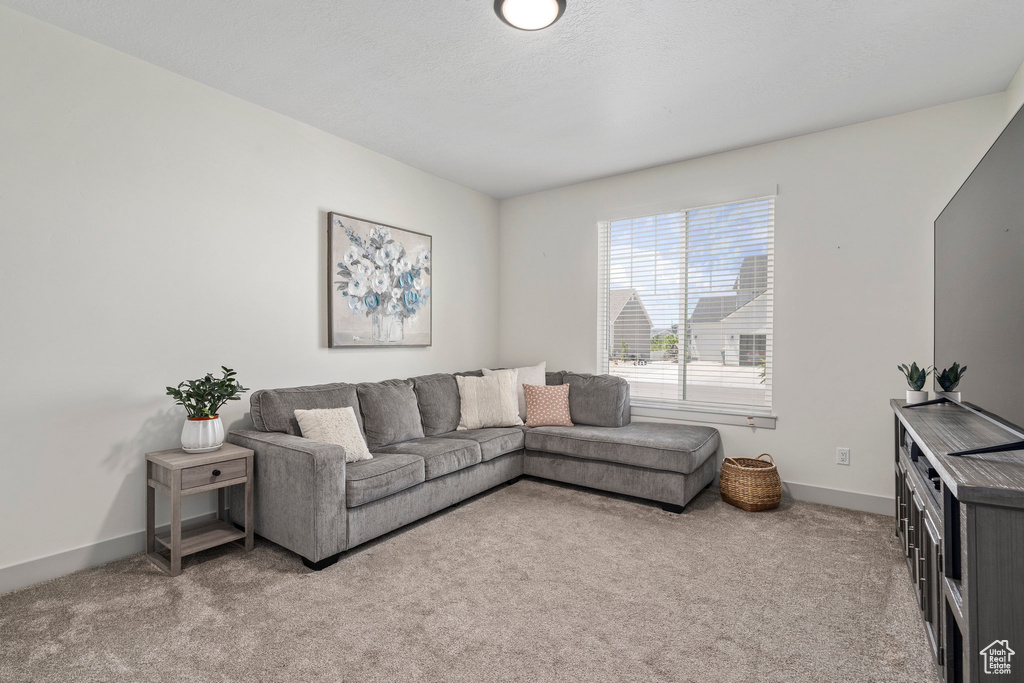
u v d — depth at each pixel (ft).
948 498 4.71
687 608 6.78
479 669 5.50
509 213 16.24
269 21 7.29
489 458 11.39
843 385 10.79
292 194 10.64
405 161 13.02
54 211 7.48
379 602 6.91
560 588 7.32
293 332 10.70
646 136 11.32
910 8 6.85
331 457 7.97
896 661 5.63
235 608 6.72
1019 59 8.10
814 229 11.07
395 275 12.80
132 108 8.27
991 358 5.55
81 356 7.78
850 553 8.48
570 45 7.81
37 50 7.29
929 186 9.89
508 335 16.21
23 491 7.26
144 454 8.46
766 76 8.70
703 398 12.82
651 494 10.80
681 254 13.08
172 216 8.79
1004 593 3.84
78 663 5.56
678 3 6.77
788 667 5.54
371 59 8.29
